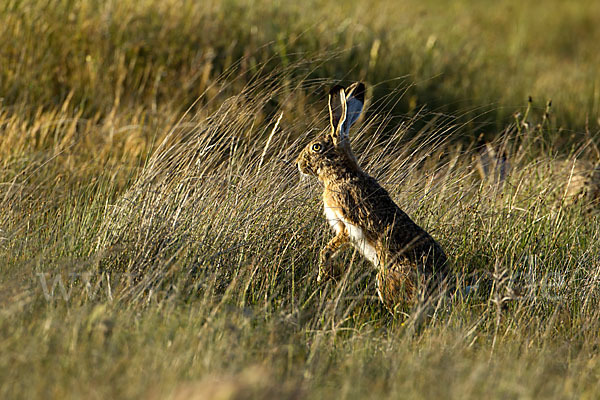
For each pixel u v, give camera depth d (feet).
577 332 59.77
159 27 118.32
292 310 57.57
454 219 73.41
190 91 108.88
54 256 59.93
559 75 173.27
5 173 77.56
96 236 64.18
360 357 48.57
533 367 50.29
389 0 190.29
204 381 40.09
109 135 92.43
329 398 41.88
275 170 71.46
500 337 57.11
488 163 88.43
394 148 79.97
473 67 148.46
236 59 116.67
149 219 63.72
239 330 49.06
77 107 100.32
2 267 55.52
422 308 57.11
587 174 91.81
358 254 67.21
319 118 92.22
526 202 82.79
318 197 70.79
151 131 95.55
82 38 111.75
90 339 44.70
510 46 201.57
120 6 118.01
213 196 66.85
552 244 74.43
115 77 107.65
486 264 71.05
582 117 129.59
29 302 48.88
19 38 107.96
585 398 46.19
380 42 133.49
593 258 71.15
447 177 78.79
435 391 43.42
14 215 66.08
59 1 115.75
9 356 40.57
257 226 66.03
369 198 62.64
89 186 76.23
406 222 63.16
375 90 118.01
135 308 51.16
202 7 126.31
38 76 105.29
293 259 65.16
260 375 40.34
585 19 252.01
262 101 81.76
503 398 43.78
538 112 127.44
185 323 49.14
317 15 143.02
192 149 71.77
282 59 110.83
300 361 48.14
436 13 219.00
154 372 41.04
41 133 90.94
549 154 94.63
